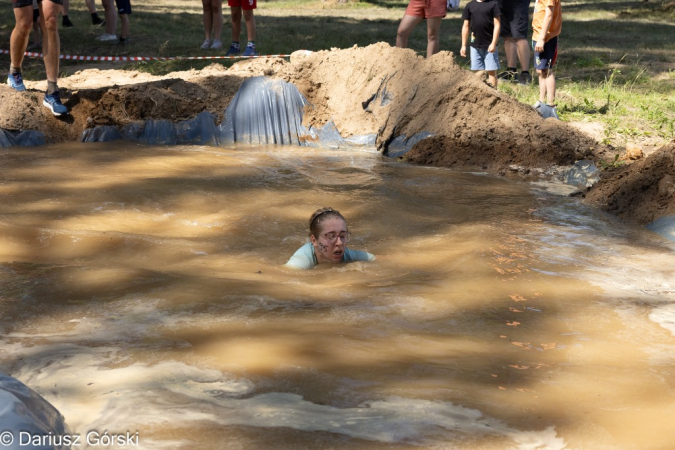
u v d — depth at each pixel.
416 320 4.32
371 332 4.08
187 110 10.55
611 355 3.92
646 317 4.54
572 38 19.25
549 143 9.09
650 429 3.08
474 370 3.64
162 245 5.82
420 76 10.19
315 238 5.54
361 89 10.62
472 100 9.59
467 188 8.05
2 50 14.51
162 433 2.92
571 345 4.05
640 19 26.11
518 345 4.02
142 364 3.57
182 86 10.77
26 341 3.88
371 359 3.69
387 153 9.84
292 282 5.02
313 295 4.70
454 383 3.46
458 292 4.84
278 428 2.97
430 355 3.80
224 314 4.29
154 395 3.24
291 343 3.85
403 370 3.58
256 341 3.88
